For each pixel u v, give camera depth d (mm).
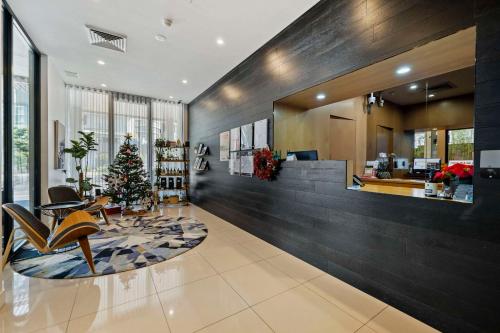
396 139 4805
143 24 3162
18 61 3424
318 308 1981
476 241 1548
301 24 2959
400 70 2322
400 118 4777
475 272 1553
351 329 1734
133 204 6000
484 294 1513
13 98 3129
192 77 5078
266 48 3631
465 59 2084
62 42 3633
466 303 1592
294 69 3068
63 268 2635
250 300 2084
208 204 5723
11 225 2949
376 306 2020
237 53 3969
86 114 5754
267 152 3367
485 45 1510
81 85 5598
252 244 3494
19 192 3395
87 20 3082
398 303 1974
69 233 2379
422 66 2197
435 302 1749
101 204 4352
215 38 3490
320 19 2688
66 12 2916
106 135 5996
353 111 4543
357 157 4574
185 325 1755
